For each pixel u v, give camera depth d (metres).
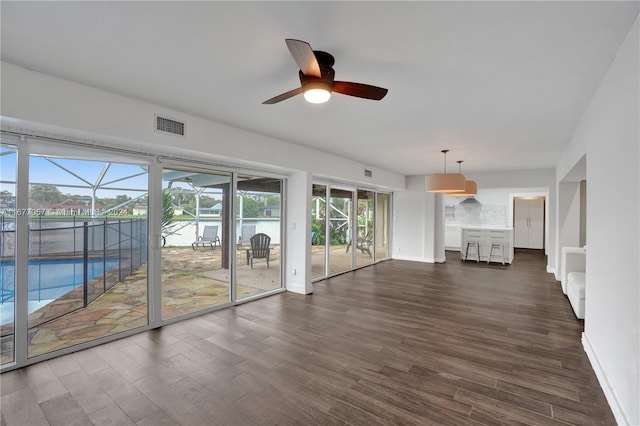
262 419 2.08
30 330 2.89
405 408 2.20
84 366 2.76
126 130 3.04
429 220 8.59
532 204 11.56
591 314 2.91
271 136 4.54
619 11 1.74
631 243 1.90
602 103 2.56
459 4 1.69
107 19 1.85
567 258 5.11
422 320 3.96
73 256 3.16
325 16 1.80
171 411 2.16
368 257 8.11
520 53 2.21
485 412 2.15
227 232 4.58
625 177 2.00
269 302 4.74
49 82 2.58
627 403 1.94
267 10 1.75
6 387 2.44
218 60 2.35
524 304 4.67
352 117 3.67
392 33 1.97
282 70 2.51
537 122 3.78
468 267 7.81
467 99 3.08
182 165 3.99
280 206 5.50
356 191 7.45
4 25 1.90
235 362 2.85
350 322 3.88
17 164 2.72
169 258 3.91
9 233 2.73
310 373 2.66
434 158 6.20
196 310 4.16
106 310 3.39
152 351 3.06
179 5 1.71
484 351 3.09
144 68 2.48
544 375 2.64
